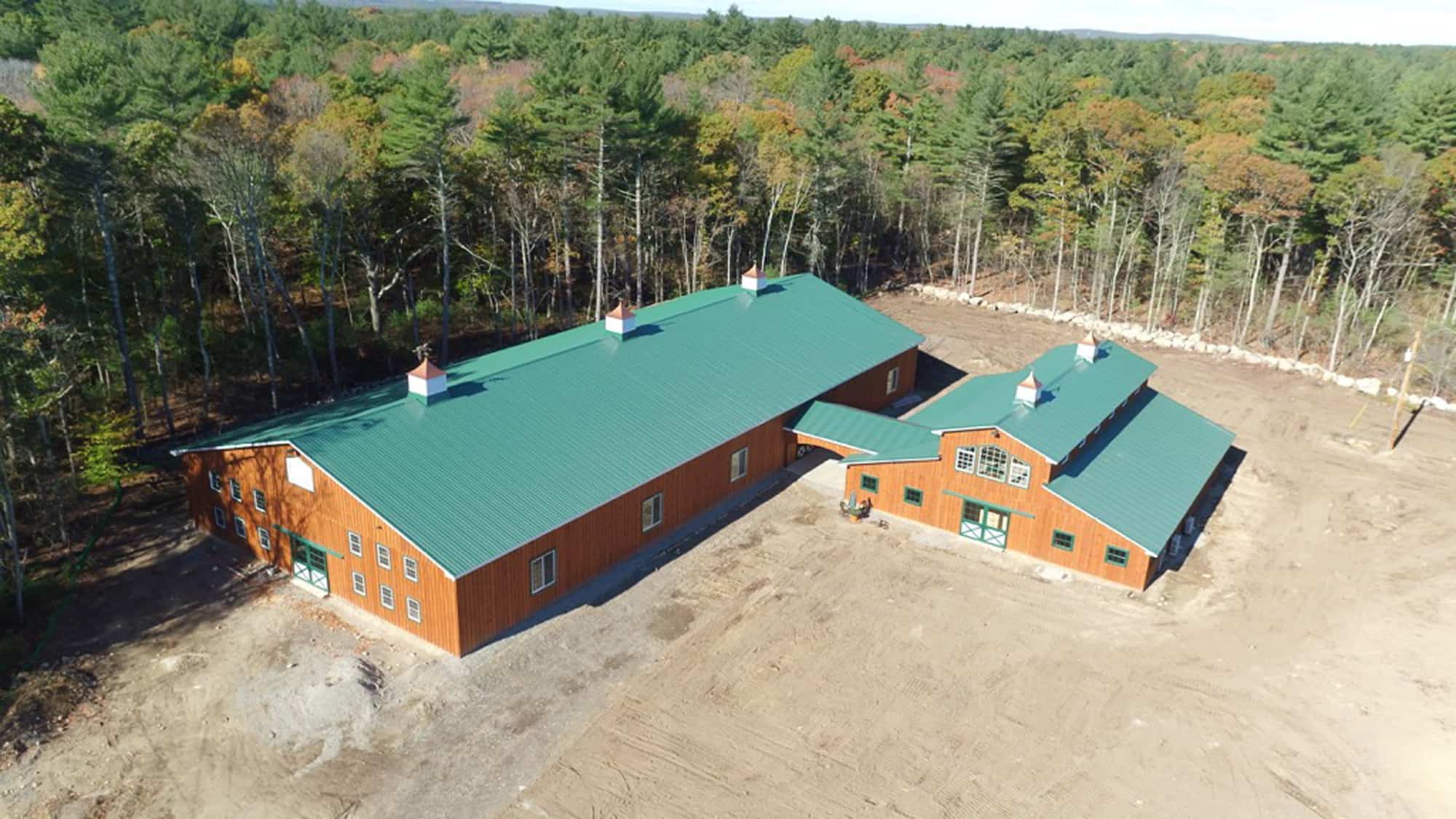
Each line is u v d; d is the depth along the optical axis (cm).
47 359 3881
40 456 3875
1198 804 2600
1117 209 7431
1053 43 19975
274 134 5656
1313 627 3425
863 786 2623
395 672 2997
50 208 4384
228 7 12425
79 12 10719
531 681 2995
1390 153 6506
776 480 4472
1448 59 17900
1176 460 4222
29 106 7462
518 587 3228
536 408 3834
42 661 2980
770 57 15312
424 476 3278
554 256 6656
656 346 4581
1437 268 6644
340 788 2547
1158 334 6762
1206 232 6800
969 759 2731
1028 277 7944
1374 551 3956
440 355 5966
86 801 2475
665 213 6912
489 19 14112
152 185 4628
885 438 4291
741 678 3044
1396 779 2708
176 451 3709
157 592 3394
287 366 5491
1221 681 3108
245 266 5650
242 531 3656
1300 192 6106
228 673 2964
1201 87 11488
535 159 6506
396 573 3136
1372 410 5516
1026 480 3747
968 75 11169
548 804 2527
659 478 3778
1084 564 3703
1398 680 3136
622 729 2803
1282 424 5269
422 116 5662
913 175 8412
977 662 3159
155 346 4700
